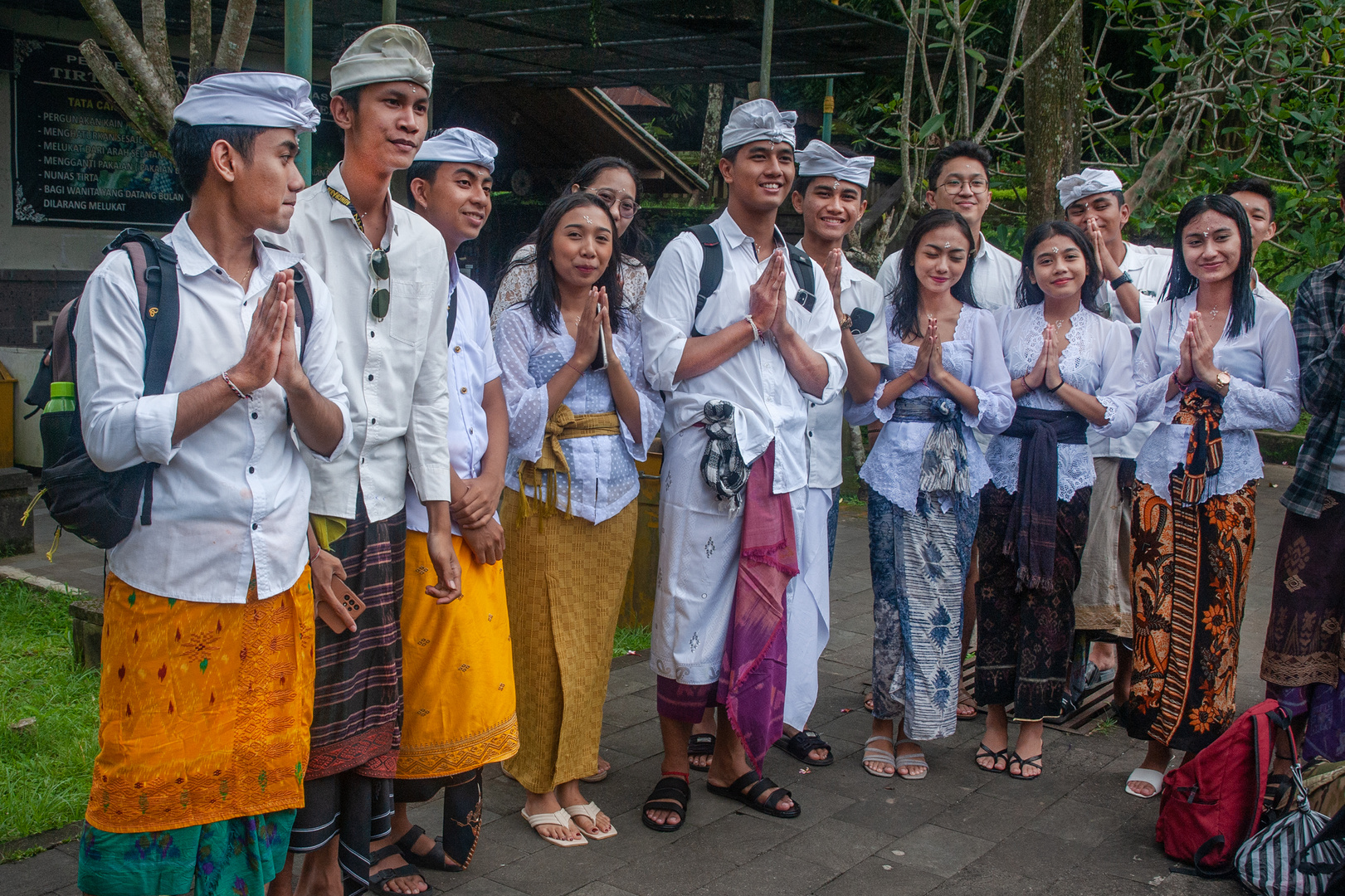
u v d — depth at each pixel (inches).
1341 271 136.5
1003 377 148.2
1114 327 153.2
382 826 106.0
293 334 86.0
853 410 153.6
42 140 299.0
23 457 290.5
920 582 145.6
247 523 87.0
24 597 199.0
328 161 353.1
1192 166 300.2
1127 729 144.9
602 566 129.4
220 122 84.7
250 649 88.4
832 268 148.3
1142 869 125.0
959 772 151.4
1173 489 139.8
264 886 91.1
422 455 106.4
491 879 118.2
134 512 84.0
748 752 131.6
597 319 123.7
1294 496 136.6
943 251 147.6
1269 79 270.5
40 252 303.1
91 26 302.5
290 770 91.6
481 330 120.7
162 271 85.0
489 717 113.7
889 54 272.8
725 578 132.8
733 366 131.8
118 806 85.4
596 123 382.3
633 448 132.1
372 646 102.3
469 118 390.3
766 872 121.6
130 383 82.8
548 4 240.1
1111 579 168.6
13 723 146.0
